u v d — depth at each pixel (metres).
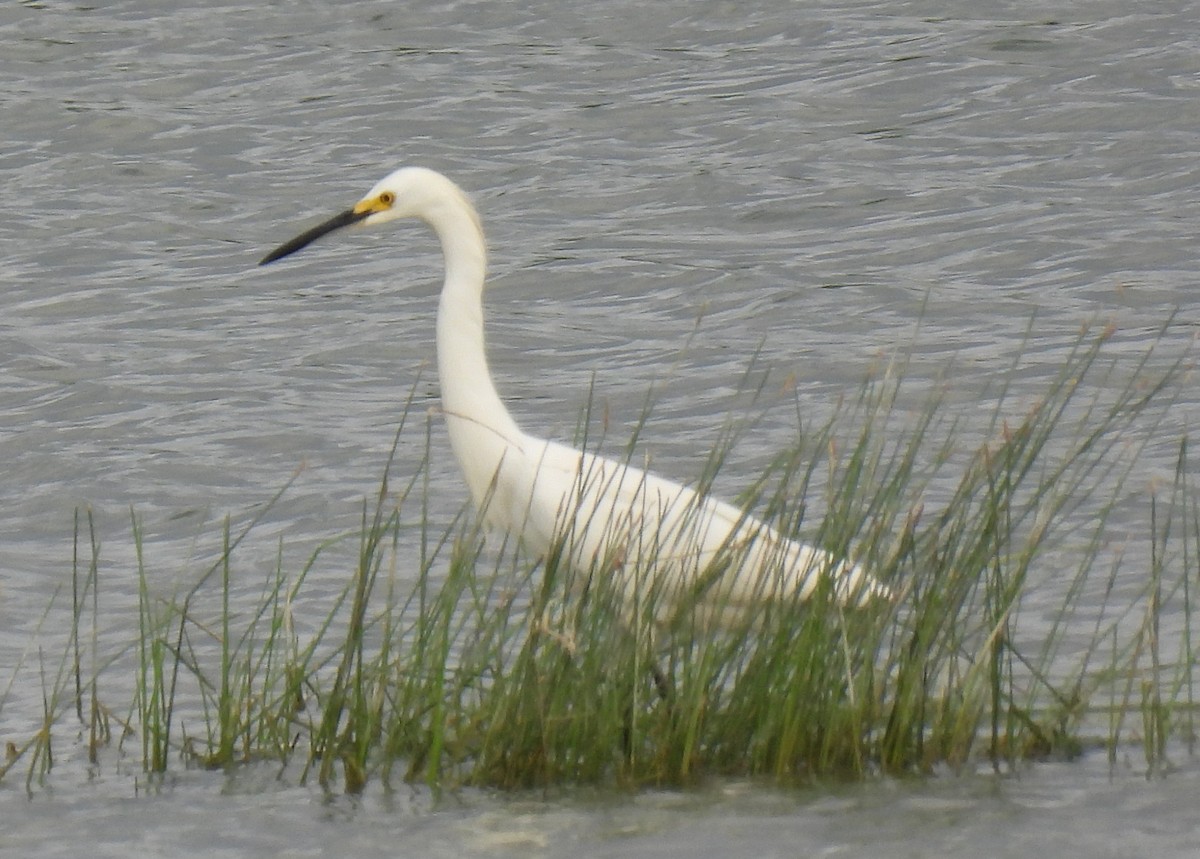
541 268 19.92
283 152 24.42
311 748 8.86
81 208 22.52
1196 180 21.98
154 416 15.83
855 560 8.79
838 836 7.80
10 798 8.66
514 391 16.33
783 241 20.69
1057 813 8.03
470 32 29.77
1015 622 9.91
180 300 19.38
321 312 18.89
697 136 24.58
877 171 22.94
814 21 29.61
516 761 8.52
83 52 28.88
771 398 15.80
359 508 13.41
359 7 31.05
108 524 13.44
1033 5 29.97
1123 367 15.97
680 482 13.51
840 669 8.62
